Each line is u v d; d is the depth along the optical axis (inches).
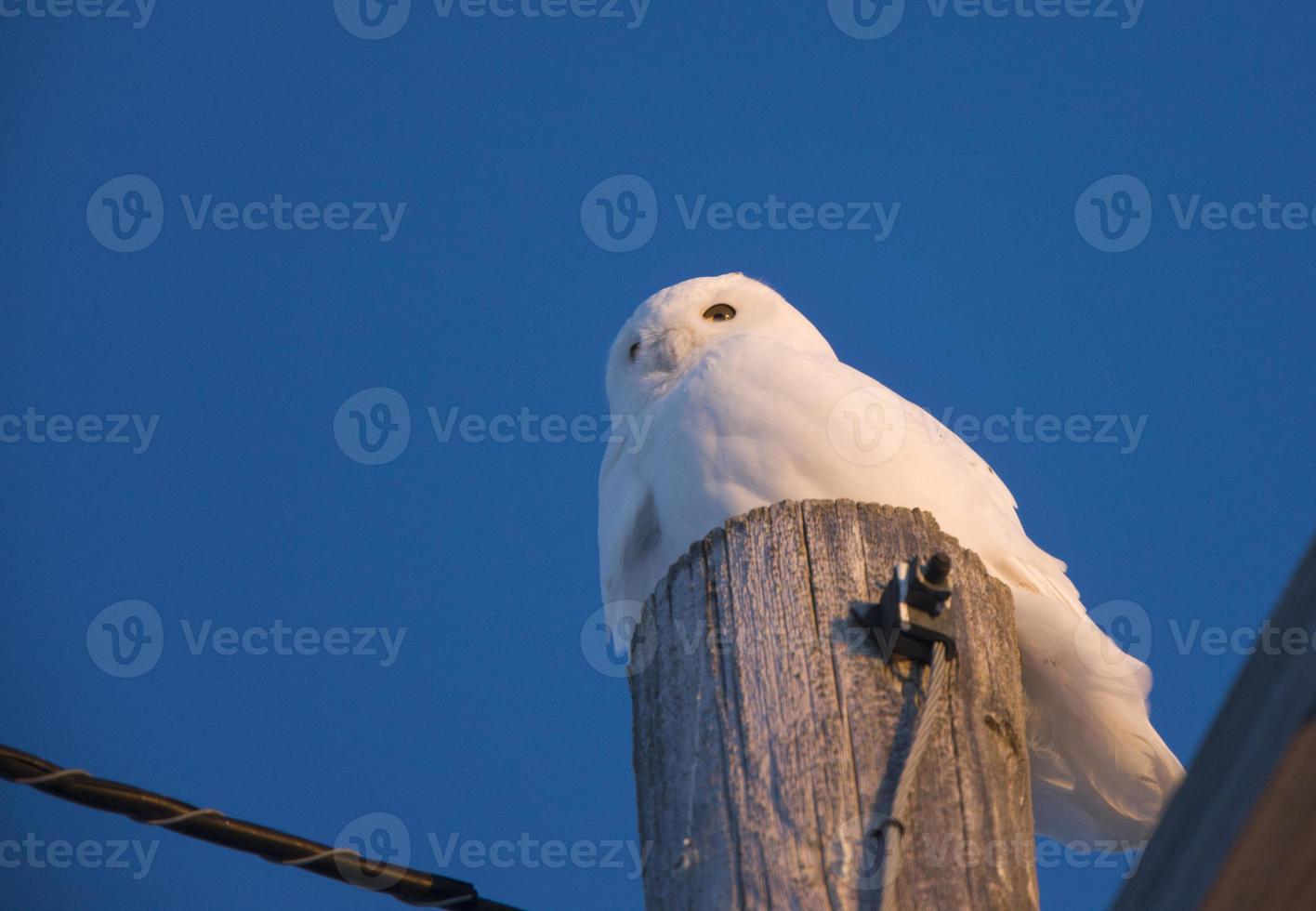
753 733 291.4
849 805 279.7
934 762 285.0
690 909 278.8
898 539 318.0
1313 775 193.8
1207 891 201.5
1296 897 200.8
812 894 271.7
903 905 269.9
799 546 314.0
